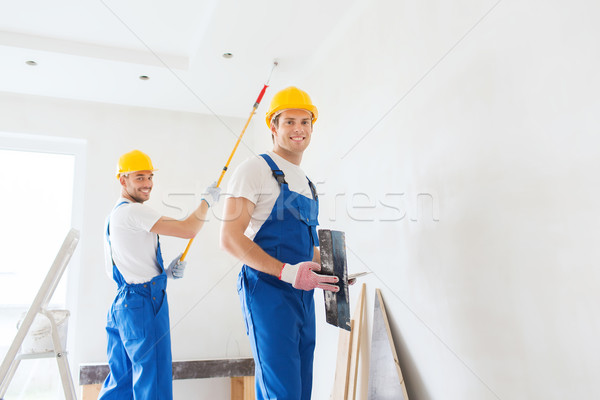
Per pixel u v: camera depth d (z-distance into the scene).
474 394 1.37
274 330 1.39
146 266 2.20
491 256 1.31
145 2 2.50
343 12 2.34
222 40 2.61
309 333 1.51
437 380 1.55
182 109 3.72
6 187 3.33
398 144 1.84
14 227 3.30
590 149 1.01
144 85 3.25
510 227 1.24
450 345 1.49
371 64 2.09
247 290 1.46
